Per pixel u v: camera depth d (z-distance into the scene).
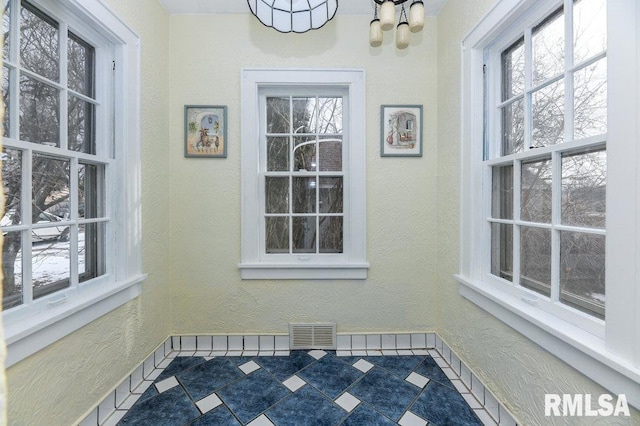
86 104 1.42
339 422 1.40
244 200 1.99
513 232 1.41
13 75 1.08
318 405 1.50
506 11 1.35
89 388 1.32
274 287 2.02
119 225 1.55
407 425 1.38
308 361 1.88
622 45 0.90
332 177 2.08
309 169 2.08
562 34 1.19
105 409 1.41
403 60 2.00
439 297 1.99
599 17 1.05
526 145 1.35
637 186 0.88
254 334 2.02
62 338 1.19
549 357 1.15
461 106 1.70
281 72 1.97
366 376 1.73
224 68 1.98
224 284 2.01
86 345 1.31
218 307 2.01
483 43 1.55
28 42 1.14
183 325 2.01
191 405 1.50
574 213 1.13
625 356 0.90
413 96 2.01
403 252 2.03
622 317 0.91
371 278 2.03
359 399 1.55
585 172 1.09
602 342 0.99
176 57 1.98
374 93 2.01
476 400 1.55
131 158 1.60
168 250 1.97
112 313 1.46
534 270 1.31
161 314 1.89
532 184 1.32
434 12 1.98
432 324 2.04
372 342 2.03
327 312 2.03
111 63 1.53
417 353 1.98
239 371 1.78
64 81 1.27
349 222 2.04
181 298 2.01
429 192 2.02
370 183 2.02
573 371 1.06
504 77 1.51
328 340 2.02
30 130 1.15
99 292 1.37
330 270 2.01
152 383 1.67
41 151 1.16
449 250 1.87
